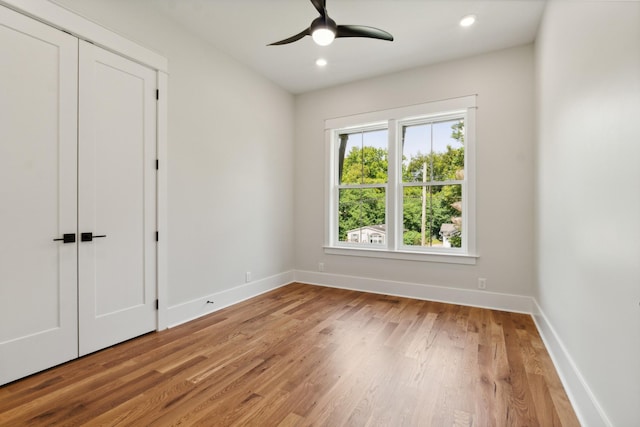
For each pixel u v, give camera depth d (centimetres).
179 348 247
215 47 342
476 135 357
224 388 191
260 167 414
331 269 454
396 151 405
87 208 233
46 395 182
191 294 316
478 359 229
